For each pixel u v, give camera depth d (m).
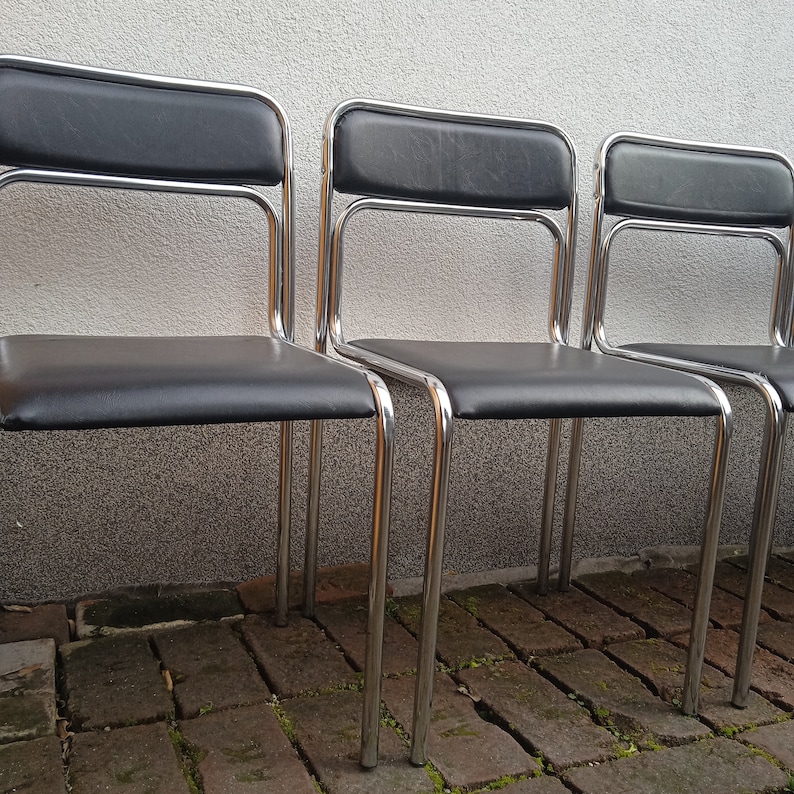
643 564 1.61
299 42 1.28
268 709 1.00
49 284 1.20
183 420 0.73
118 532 1.28
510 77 1.42
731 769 0.92
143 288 1.26
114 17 1.17
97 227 1.22
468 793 0.86
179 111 1.07
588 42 1.46
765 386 1.02
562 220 1.51
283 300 1.15
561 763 0.91
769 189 1.41
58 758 0.87
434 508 0.86
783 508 1.75
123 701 1.00
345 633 1.22
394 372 0.95
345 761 0.90
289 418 0.78
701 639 1.02
